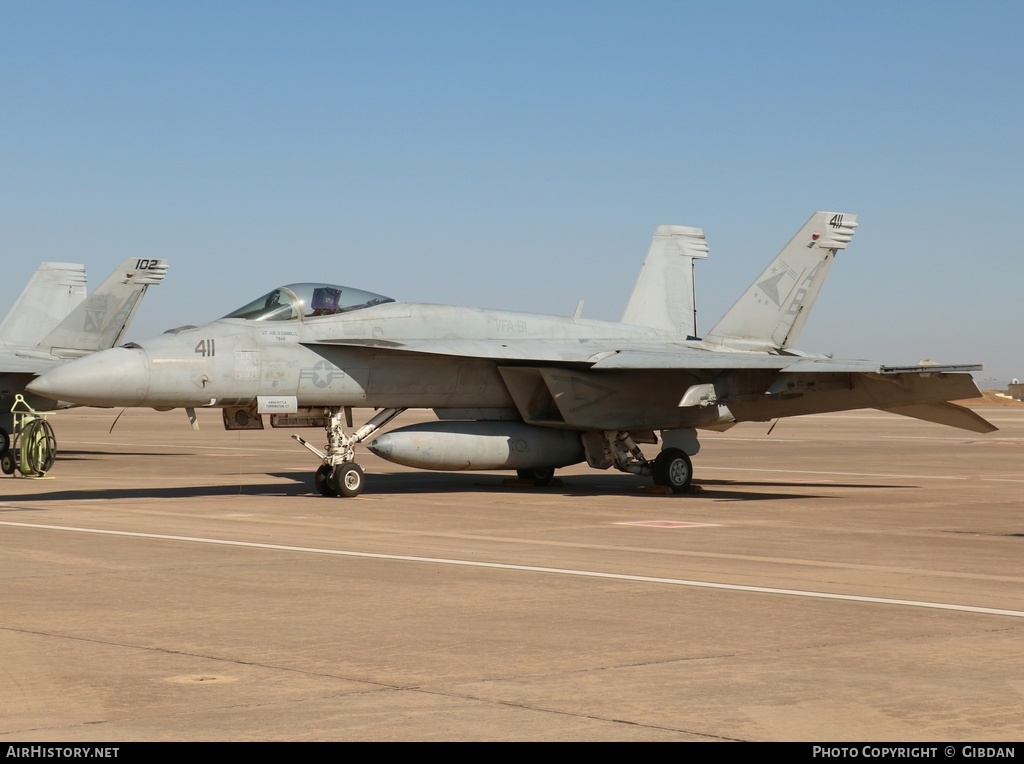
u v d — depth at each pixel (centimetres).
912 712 595
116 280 3359
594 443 2080
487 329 2041
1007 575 1071
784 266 2333
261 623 813
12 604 879
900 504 1842
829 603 909
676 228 2442
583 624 817
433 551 1208
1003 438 4716
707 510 1716
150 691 625
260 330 1808
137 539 1288
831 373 1959
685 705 605
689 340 2289
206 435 4547
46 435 2367
